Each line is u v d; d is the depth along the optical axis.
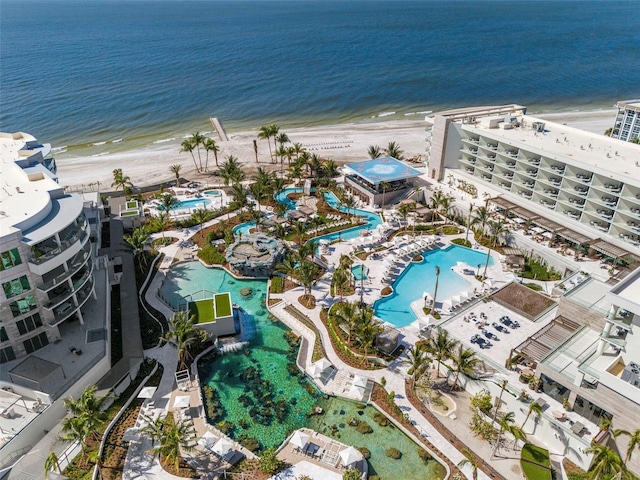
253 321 63.81
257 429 47.19
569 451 42.84
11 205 55.31
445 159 98.62
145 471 42.22
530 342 51.50
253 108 173.25
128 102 178.88
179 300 68.25
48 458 39.19
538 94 193.75
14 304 49.69
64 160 124.88
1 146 78.12
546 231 80.19
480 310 59.75
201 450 44.31
